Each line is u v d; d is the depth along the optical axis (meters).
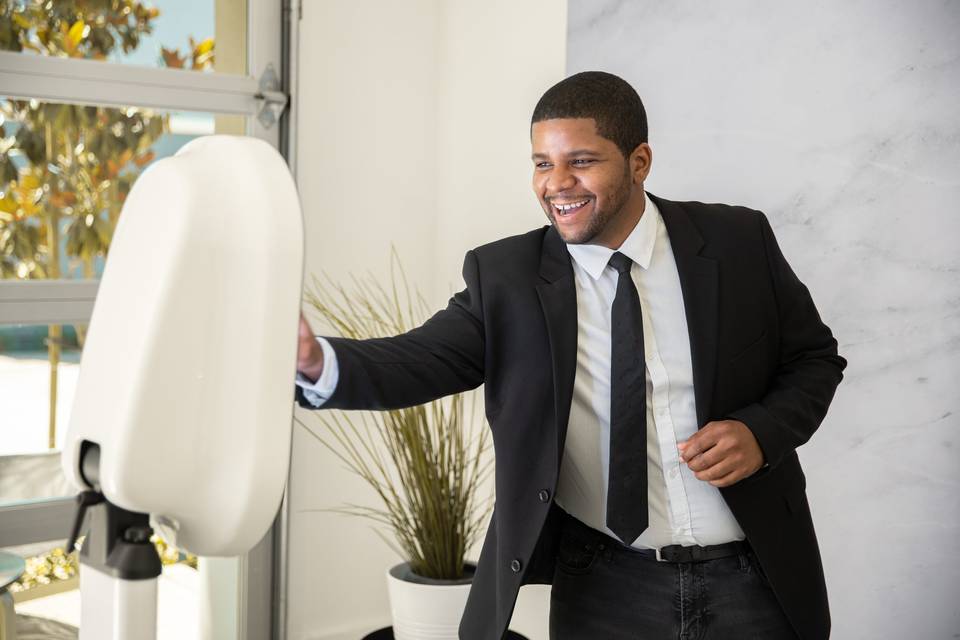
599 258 1.55
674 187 2.32
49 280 2.58
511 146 2.88
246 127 2.85
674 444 1.52
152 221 0.79
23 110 2.51
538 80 2.76
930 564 1.87
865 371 1.97
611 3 2.45
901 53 1.86
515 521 1.52
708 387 1.50
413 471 2.65
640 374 1.50
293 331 0.77
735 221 1.63
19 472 2.57
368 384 1.38
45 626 2.59
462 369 1.56
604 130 1.46
